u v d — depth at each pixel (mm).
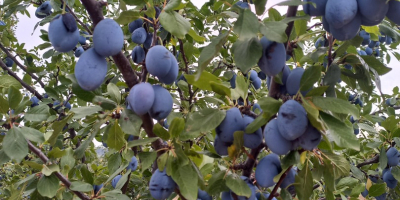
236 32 1119
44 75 4035
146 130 1594
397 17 1143
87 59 1376
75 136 3535
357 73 1674
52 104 3719
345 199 2422
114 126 1570
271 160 1465
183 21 1470
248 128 1345
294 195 2000
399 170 2564
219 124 1460
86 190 1850
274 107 1235
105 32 1359
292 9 1314
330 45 1636
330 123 1182
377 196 2668
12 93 1649
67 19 1434
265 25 1155
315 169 1557
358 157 3531
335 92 1551
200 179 1587
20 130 1571
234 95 1581
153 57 1454
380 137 2850
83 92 1702
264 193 1683
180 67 3256
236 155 1489
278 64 1264
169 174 1444
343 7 1116
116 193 1950
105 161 4812
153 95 1412
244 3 2031
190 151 1584
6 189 3355
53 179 1792
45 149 3660
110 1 3307
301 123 1154
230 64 3414
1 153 1707
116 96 1678
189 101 2789
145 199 3148
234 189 1384
